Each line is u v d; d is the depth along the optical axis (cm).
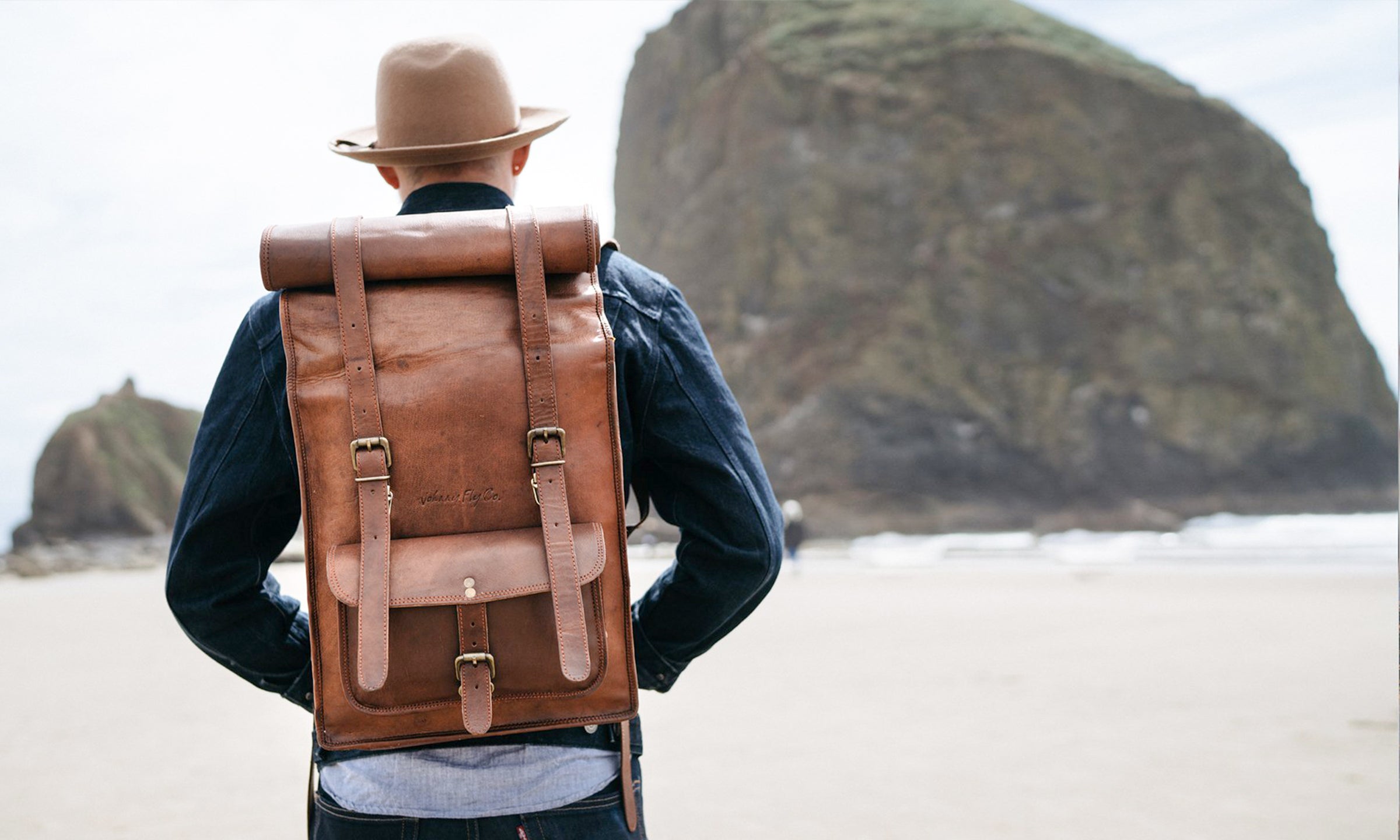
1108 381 7162
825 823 520
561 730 150
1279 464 7069
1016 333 7250
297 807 601
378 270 145
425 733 142
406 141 168
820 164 7631
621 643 144
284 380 150
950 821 520
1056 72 7631
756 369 7438
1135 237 7406
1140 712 819
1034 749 692
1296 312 7350
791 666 1121
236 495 149
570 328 146
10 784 670
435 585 137
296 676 160
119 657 1492
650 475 166
